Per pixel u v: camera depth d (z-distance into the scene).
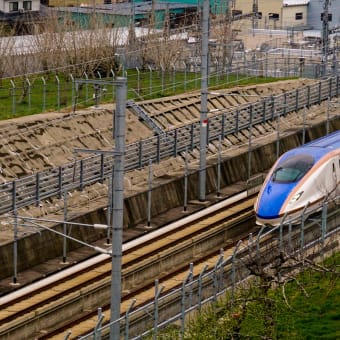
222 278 86.25
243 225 115.44
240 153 134.00
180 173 125.50
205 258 106.00
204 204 122.56
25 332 87.25
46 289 96.44
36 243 102.88
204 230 113.75
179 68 180.12
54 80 163.75
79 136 132.25
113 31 181.88
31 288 96.44
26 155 124.19
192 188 124.81
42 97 153.00
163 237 111.12
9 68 159.12
